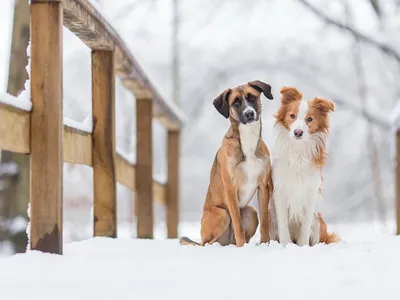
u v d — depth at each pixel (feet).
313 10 81.00
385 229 54.70
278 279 14.32
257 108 24.16
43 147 18.15
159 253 19.75
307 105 23.48
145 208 34.14
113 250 20.93
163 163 115.24
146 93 33.50
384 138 100.73
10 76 36.42
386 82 99.25
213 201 25.53
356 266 15.61
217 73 104.68
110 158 25.22
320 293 12.91
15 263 16.11
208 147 120.06
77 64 90.94
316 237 24.91
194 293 12.95
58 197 18.07
